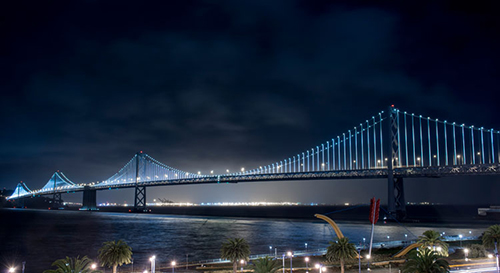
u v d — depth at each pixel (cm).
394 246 10806
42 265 10000
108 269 9244
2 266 9881
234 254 7644
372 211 8781
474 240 11644
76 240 14600
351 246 7538
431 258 6088
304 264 8838
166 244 13600
